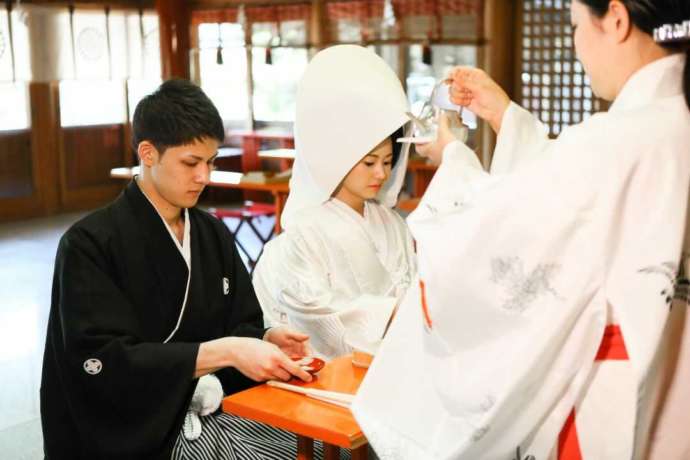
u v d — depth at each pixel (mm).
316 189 2352
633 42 1243
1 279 6168
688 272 1255
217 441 1973
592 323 1217
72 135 9516
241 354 1849
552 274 1219
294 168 2430
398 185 2465
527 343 1217
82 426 1951
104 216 2012
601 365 1237
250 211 6980
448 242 1268
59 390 2027
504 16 7695
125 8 9352
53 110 9305
